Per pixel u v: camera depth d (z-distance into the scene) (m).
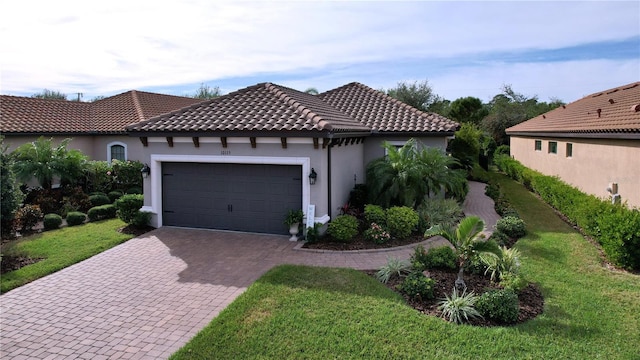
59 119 23.94
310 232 12.44
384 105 20.38
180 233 13.78
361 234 13.19
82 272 10.30
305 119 12.77
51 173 18.55
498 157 36.16
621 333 7.05
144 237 13.35
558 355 6.38
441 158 14.64
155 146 14.30
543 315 7.70
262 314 7.65
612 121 15.73
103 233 13.81
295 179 13.16
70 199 17.58
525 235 13.50
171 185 14.52
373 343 6.65
